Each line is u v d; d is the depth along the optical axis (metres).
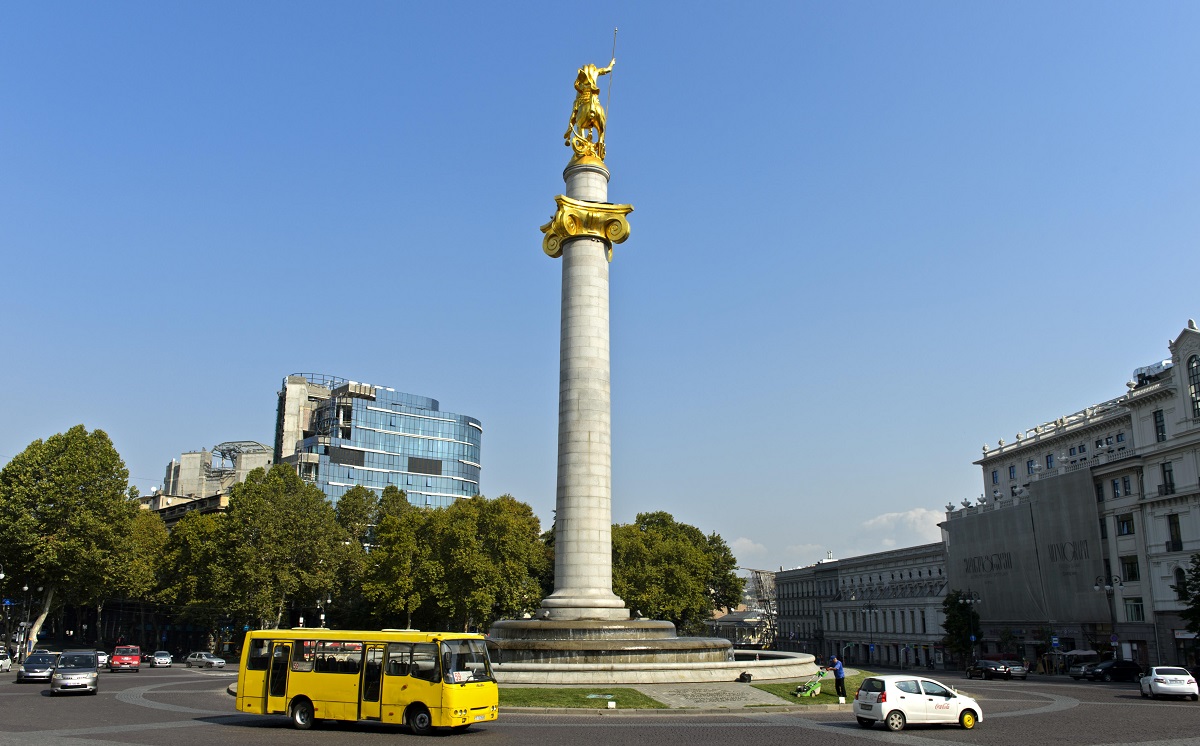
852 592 139.62
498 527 88.38
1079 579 84.31
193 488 174.75
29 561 73.31
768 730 28.98
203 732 27.58
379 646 28.31
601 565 47.69
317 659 29.09
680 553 100.94
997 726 30.64
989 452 110.94
